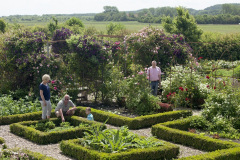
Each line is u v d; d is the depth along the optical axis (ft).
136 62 50.47
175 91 39.27
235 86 35.45
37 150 23.15
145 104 34.58
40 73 40.47
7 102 34.71
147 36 51.26
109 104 40.24
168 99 38.70
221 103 30.12
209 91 38.06
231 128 27.45
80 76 41.86
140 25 227.81
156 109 34.04
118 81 40.11
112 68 42.78
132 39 50.72
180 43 53.31
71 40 41.14
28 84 42.45
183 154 22.59
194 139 24.12
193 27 82.69
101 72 42.11
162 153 21.22
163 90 40.52
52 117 32.19
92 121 28.09
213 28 173.78
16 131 27.37
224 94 30.53
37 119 32.07
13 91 42.04
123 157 19.76
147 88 35.40
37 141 24.94
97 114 32.53
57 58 42.09
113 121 30.96
